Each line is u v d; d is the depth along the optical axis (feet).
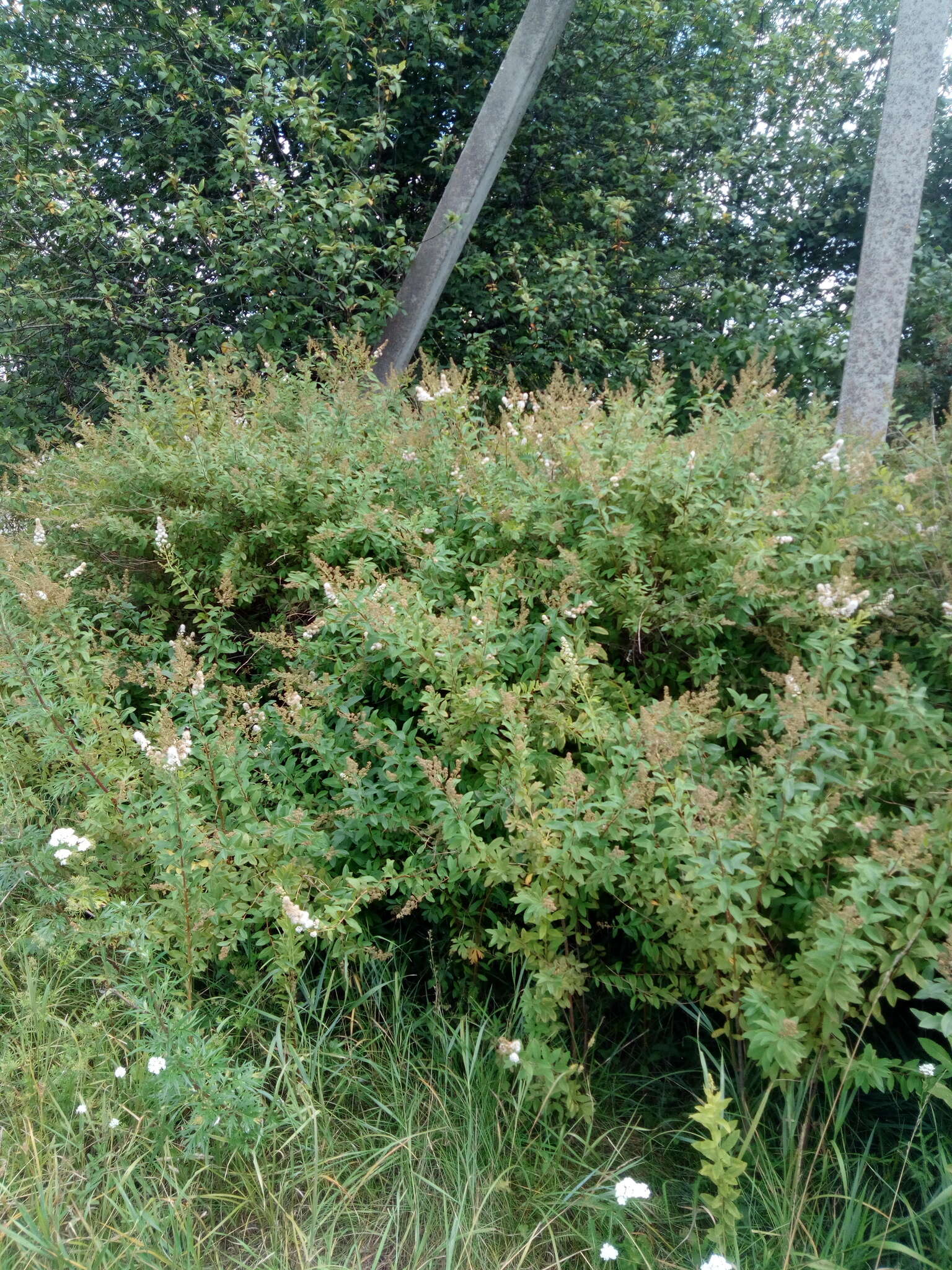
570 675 8.22
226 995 8.23
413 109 26.61
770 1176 6.63
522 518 9.84
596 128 29.19
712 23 30.63
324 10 23.93
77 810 9.55
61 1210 6.26
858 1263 6.19
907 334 28.78
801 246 34.47
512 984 8.67
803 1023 6.38
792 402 12.46
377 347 21.76
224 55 21.93
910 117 18.97
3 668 9.36
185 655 8.87
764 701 8.16
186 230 20.21
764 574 8.86
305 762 9.18
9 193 21.18
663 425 11.61
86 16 24.40
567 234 27.17
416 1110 7.49
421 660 8.68
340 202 20.35
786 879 6.88
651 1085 8.07
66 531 12.41
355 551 10.91
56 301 20.61
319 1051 7.56
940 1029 5.84
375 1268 6.23
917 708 7.47
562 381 13.80
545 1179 7.02
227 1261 6.41
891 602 8.72
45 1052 7.55
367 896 7.75
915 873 6.46
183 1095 6.72
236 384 14.73
